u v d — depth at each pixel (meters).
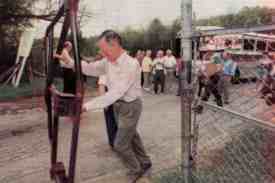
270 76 2.24
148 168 3.71
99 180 3.67
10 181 3.85
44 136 6.03
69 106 2.18
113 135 4.20
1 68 15.70
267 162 3.06
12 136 6.14
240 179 2.92
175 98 10.79
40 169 4.22
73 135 2.17
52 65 2.76
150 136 5.48
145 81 13.47
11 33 15.89
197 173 2.97
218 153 3.36
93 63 3.40
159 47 22.56
